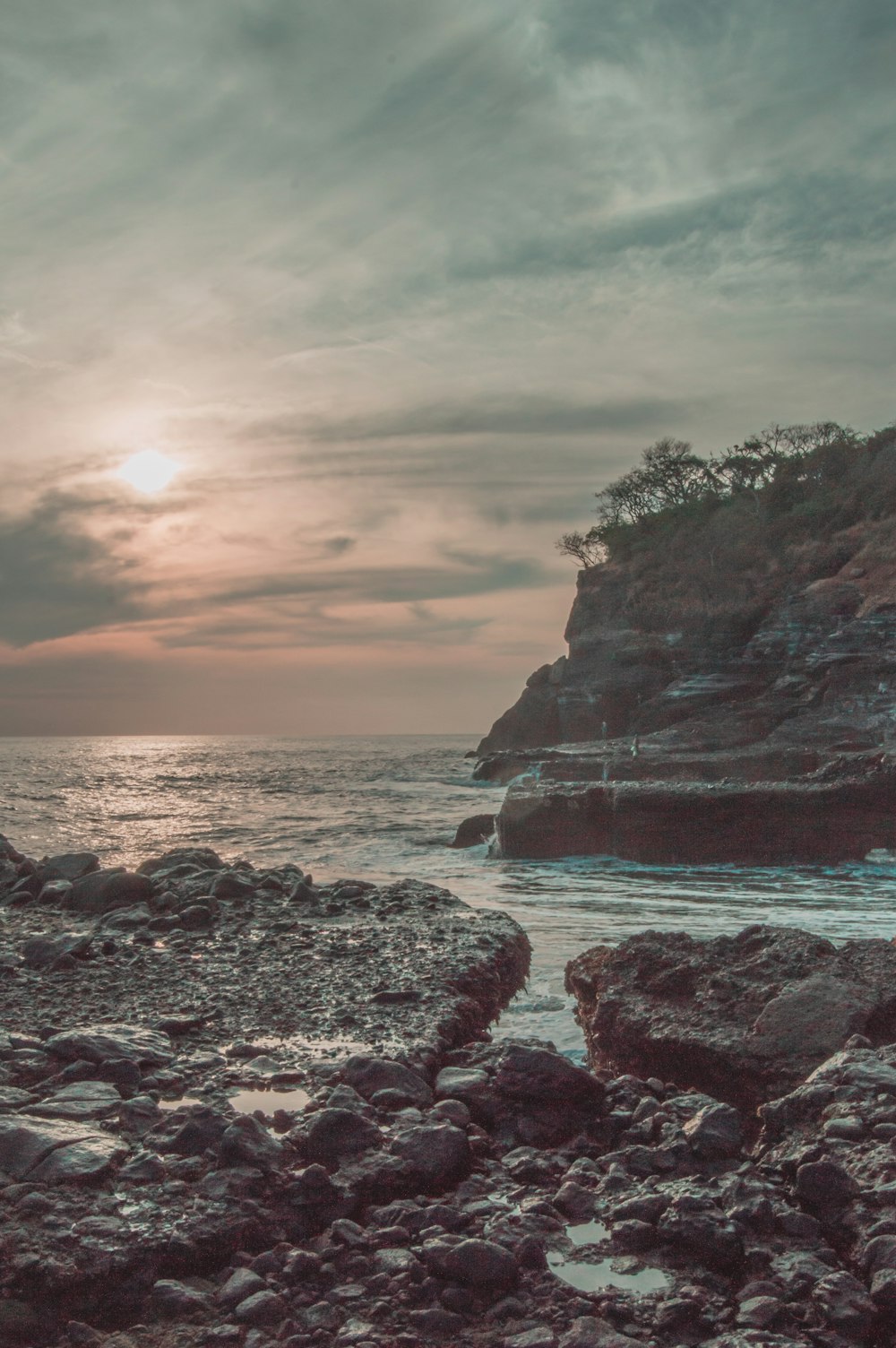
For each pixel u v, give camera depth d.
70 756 155.00
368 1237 4.39
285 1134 5.36
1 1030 7.55
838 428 99.56
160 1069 6.59
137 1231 4.29
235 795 60.09
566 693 80.38
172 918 12.03
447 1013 8.20
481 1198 4.88
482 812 45.22
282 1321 3.84
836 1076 5.82
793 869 26.12
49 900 14.39
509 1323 3.83
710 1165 5.17
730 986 8.21
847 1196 4.52
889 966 8.30
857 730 49.03
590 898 19.36
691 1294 3.99
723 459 103.94
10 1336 3.71
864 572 62.03
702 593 74.00
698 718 57.50
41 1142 4.93
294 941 11.10
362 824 38.25
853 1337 3.69
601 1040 8.15
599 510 107.94
